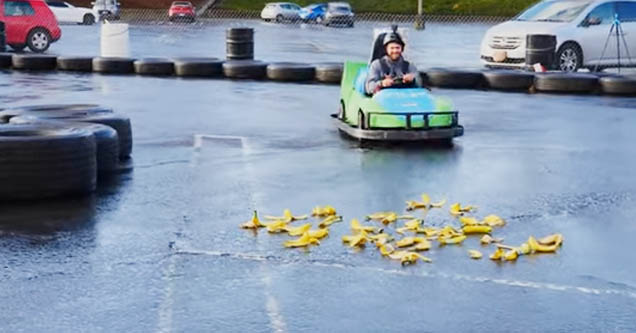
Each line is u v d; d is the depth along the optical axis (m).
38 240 6.02
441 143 10.39
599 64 18.62
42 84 16.27
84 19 41.47
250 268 5.48
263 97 14.88
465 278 5.34
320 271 5.43
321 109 13.43
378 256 5.77
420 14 41.31
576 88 16.06
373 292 5.06
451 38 32.75
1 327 4.47
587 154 9.75
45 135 7.57
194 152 9.55
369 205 7.19
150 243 6.00
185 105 13.59
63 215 6.73
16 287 5.06
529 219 6.81
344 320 4.62
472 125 11.92
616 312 4.79
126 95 14.74
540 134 11.18
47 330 4.45
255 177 8.27
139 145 9.96
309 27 42.69
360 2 57.12
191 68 18.14
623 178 8.44
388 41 10.44
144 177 8.21
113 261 5.58
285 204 7.20
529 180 8.29
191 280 5.23
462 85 16.66
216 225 6.50
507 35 18.77
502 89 16.39
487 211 7.05
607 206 7.27
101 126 8.48
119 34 21.72
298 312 4.73
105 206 7.04
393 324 4.58
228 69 18.00
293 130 11.23
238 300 4.90
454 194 7.65
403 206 7.18
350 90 11.01
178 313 4.70
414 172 8.59
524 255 5.84
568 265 5.63
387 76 10.38
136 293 4.99
